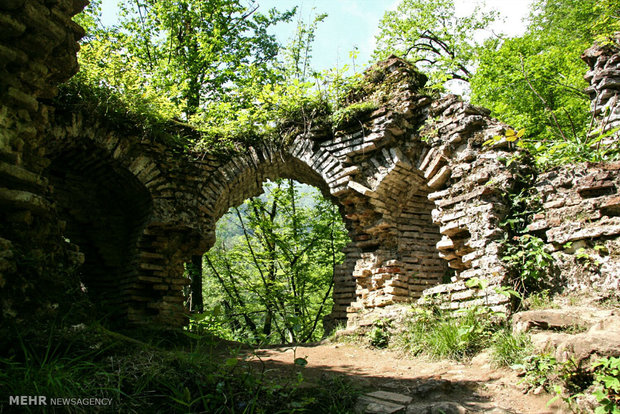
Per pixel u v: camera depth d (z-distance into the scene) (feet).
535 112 42.50
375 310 28.94
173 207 30.27
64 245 16.49
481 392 15.90
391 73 31.73
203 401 12.25
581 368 14.15
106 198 31.63
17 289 13.19
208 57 50.44
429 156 28.50
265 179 36.60
